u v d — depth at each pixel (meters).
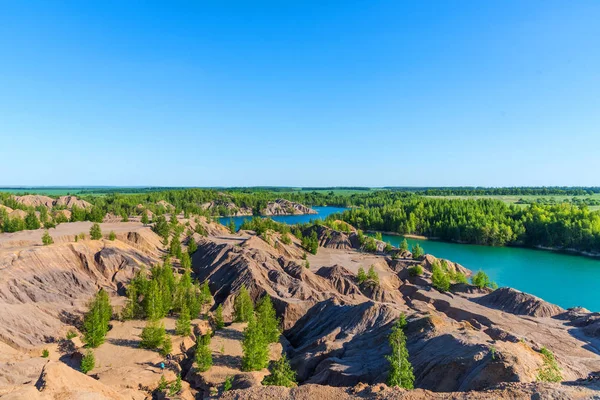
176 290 78.81
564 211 196.88
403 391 30.28
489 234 188.38
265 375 51.03
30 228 129.50
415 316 61.16
